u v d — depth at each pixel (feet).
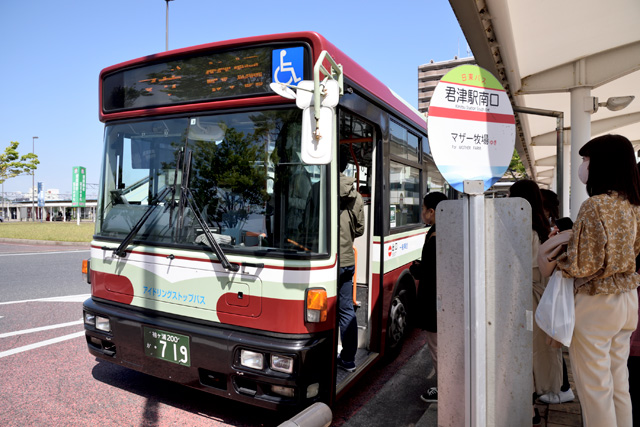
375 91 13.94
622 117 32.94
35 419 11.46
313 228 10.47
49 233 79.77
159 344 11.46
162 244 11.85
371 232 14.55
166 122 12.26
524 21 17.21
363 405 12.86
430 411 11.78
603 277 8.00
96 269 13.19
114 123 13.29
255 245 10.76
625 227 7.84
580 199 23.13
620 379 8.36
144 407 12.31
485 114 8.45
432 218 12.46
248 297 10.61
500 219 8.48
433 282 12.04
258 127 11.04
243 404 12.67
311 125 9.46
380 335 14.51
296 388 9.95
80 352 16.51
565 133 37.68
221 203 11.30
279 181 10.76
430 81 321.73
